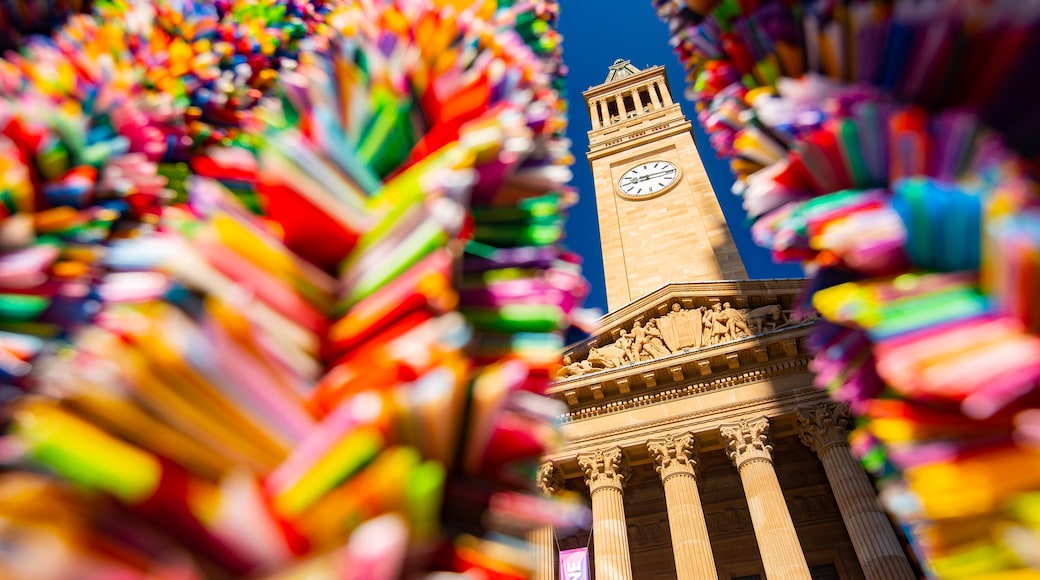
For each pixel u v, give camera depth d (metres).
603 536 17.77
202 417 0.81
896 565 14.16
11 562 0.64
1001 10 1.23
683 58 2.30
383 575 0.67
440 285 1.00
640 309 23.30
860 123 1.38
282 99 1.47
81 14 1.88
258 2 2.14
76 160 1.39
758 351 20.03
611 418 20.72
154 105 1.63
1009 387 1.05
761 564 19.95
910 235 1.31
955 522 1.17
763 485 16.98
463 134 1.34
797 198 1.64
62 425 0.71
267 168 1.07
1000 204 1.11
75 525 0.70
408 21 1.48
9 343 1.16
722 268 27.67
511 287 1.34
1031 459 1.11
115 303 0.93
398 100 1.37
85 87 1.48
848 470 16.55
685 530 16.97
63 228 1.30
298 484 0.81
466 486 1.00
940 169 1.29
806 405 18.53
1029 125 1.28
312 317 1.02
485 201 1.46
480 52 1.63
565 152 1.62
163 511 0.75
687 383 20.55
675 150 36.00
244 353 0.87
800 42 1.63
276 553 0.77
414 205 1.12
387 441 0.87
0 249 1.21
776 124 1.52
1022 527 1.05
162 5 1.81
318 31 2.26
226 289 0.89
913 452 1.26
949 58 1.33
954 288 1.25
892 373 1.19
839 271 1.69
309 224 1.10
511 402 1.19
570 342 1.51
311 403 0.94
